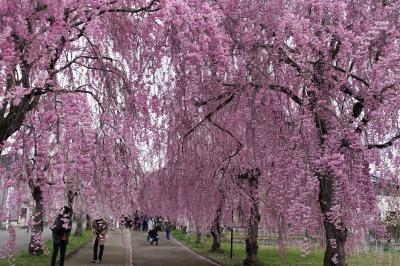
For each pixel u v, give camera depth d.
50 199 7.11
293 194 7.32
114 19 7.89
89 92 7.41
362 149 7.06
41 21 6.37
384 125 7.39
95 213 8.81
